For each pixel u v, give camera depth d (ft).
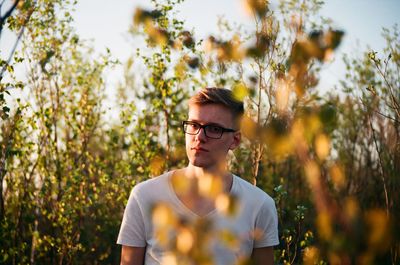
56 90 14.44
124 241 6.31
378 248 2.47
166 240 2.63
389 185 17.08
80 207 14.03
